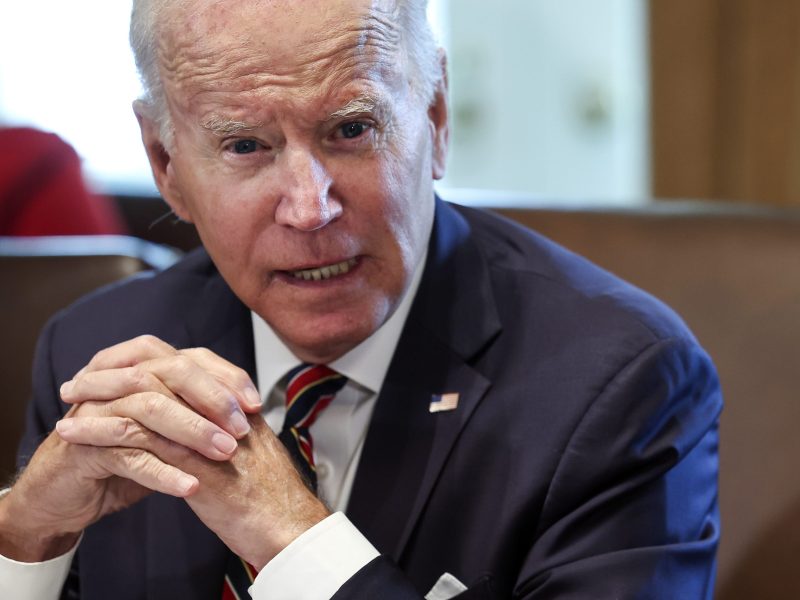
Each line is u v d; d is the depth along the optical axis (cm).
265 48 253
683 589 275
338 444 309
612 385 284
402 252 276
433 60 285
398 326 310
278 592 259
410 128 272
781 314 357
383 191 267
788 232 365
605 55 918
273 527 262
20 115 927
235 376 272
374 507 292
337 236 267
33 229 603
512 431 290
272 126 259
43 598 302
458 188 998
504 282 319
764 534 351
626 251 389
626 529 276
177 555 307
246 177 268
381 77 260
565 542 277
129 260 434
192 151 273
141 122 298
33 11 916
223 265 284
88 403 277
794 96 707
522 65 952
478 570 283
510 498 283
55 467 282
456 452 293
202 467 266
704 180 743
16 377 432
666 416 287
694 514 288
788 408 351
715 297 369
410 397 301
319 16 252
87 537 319
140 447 268
